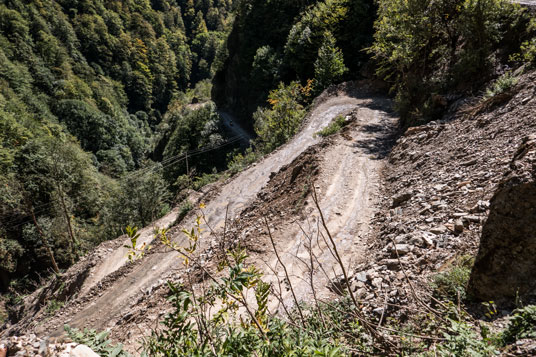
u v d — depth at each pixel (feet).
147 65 488.44
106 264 72.49
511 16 61.05
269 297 25.09
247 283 6.99
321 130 91.66
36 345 8.96
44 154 124.16
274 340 7.23
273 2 214.28
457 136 41.24
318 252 31.09
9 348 8.82
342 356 7.06
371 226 33.76
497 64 58.54
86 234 125.18
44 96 292.81
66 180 115.14
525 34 56.70
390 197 37.83
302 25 173.17
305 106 139.23
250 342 6.97
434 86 66.18
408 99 72.43
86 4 463.01
